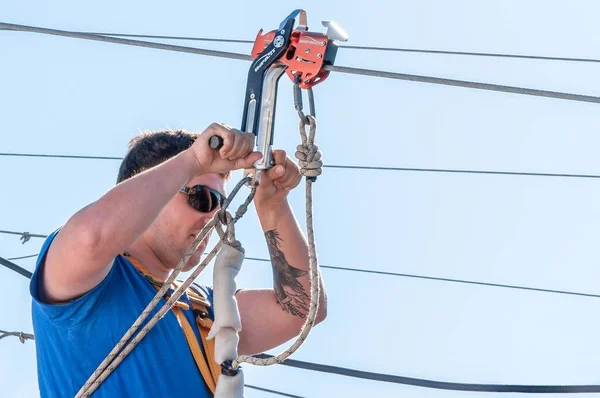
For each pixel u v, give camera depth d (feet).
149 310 19.60
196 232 21.72
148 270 21.21
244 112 20.42
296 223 23.15
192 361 20.52
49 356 20.08
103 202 19.08
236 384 19.97
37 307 20.35
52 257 19.15
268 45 20.33
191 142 22.81
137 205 19.06
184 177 19.57
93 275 19.27
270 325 23.65
